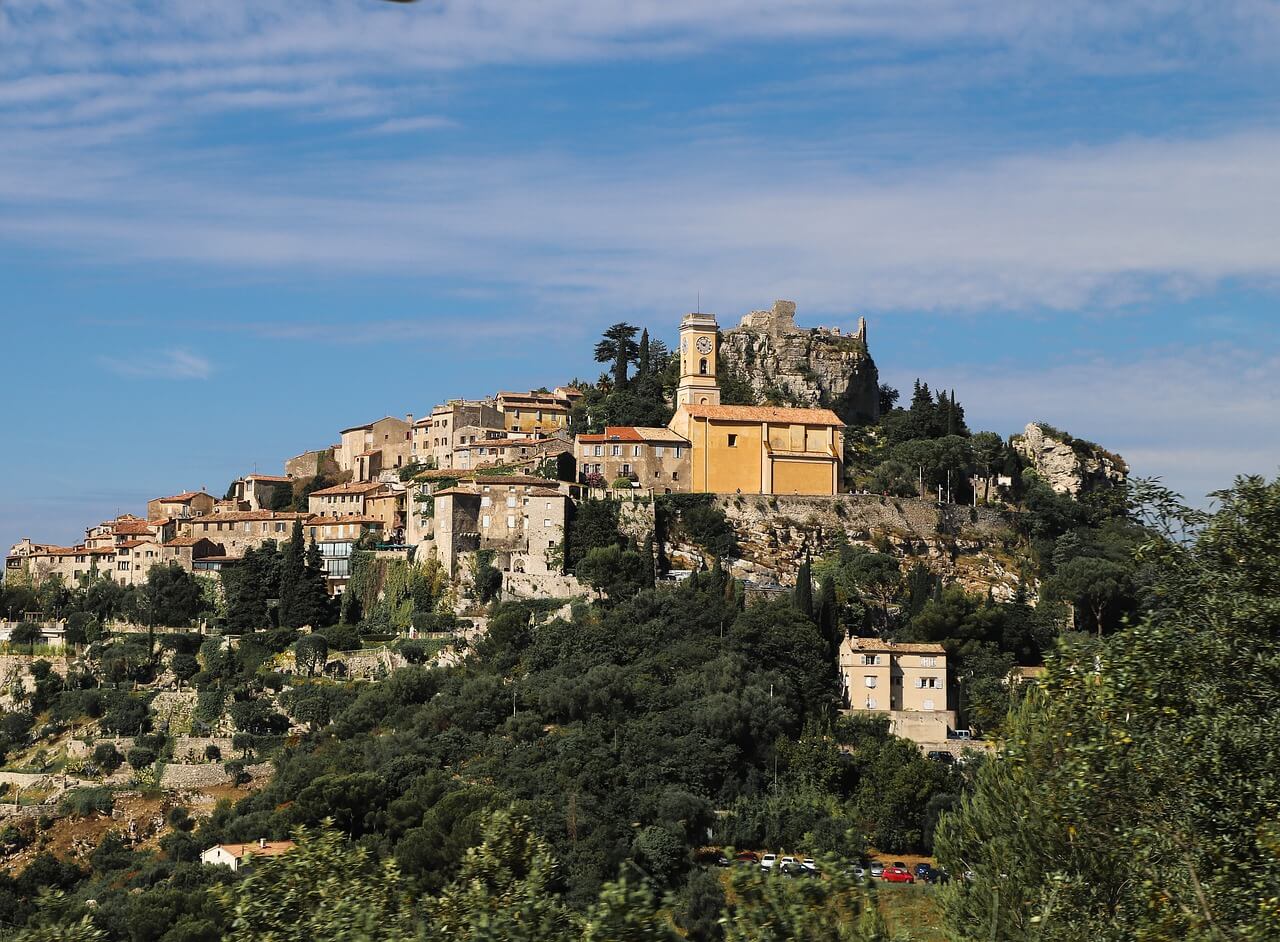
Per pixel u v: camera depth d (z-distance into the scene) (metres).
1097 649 65.81
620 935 55.28
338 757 184.75
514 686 193.38
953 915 78.69
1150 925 58.34
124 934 132.75
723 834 157.38
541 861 63.59
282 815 168.50
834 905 57.12
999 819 78.31
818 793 167.00
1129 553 67.25
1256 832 56.72
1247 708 60.06
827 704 190.25
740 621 199.38
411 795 160.38
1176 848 59.28
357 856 67.38
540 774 164.88
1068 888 67.00
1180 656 61.47
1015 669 199.38
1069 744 65.19
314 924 60.88
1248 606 60.97
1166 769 59.50
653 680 189.00
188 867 157.25
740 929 56.25
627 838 149.50
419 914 63.41
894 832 156.50
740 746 173.88
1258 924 54.47
